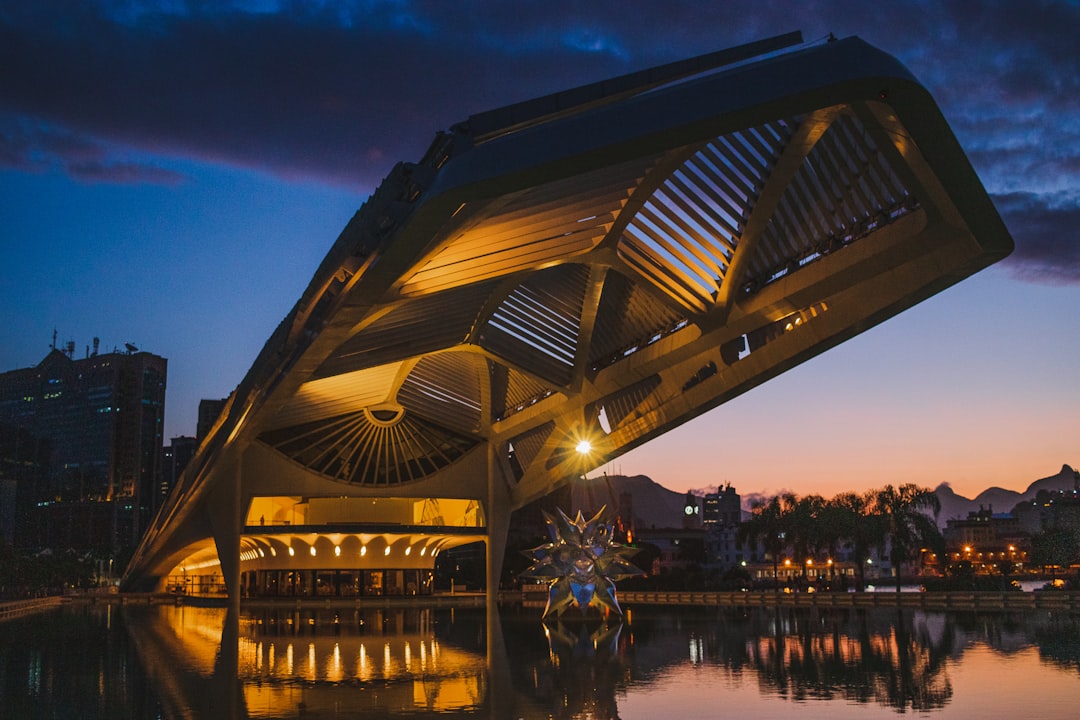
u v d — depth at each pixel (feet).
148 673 64.44
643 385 135.95
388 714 45.39
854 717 42.01
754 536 255.50
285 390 118.32
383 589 187.73
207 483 157.89
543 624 111.55
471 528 174.09
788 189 90.99
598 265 102.01
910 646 73.72
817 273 95.66
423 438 172.14
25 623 135.74
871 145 78.38
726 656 69.15
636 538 387.96
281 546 184.96
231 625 120.78
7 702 51.01
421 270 85.97
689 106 62.18
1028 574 442.09
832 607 141.79
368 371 139.85
